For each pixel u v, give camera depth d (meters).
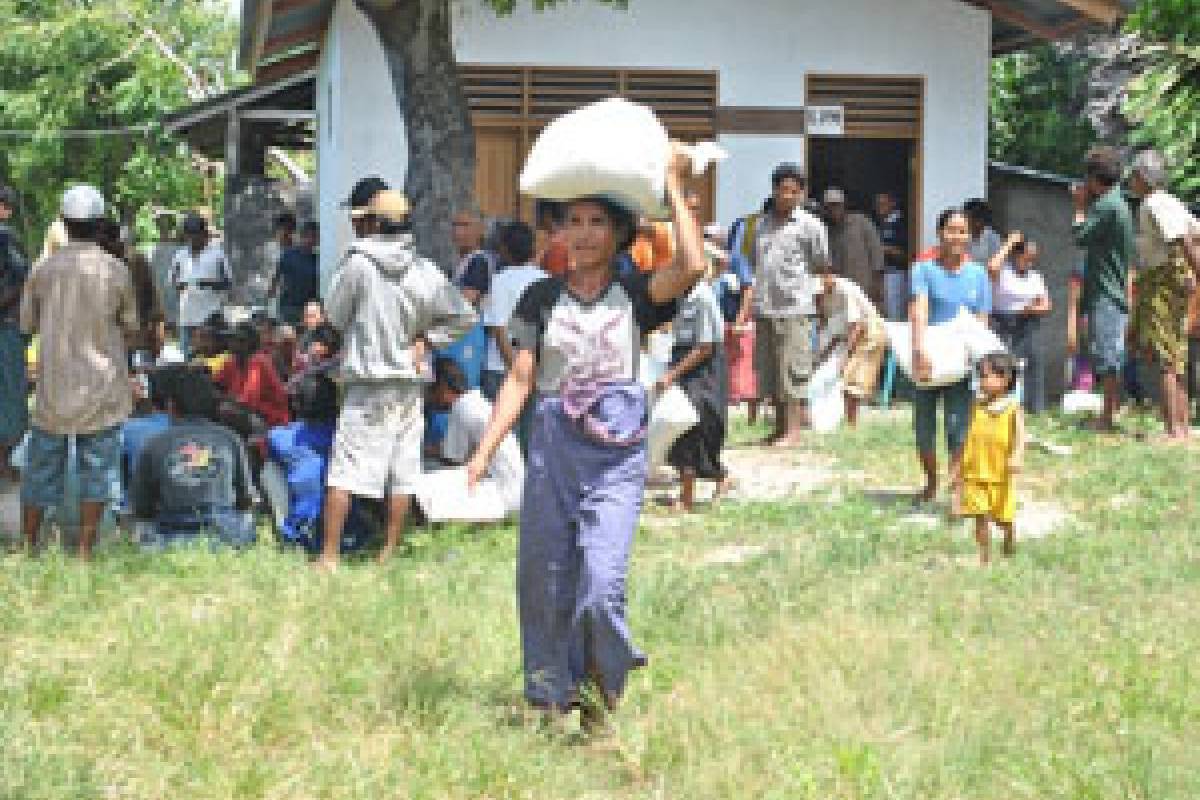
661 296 5.91
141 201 40.66
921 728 5.85
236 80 41.88
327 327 10.02
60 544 9.05
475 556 9.22
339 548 9.15
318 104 22.33
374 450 9.03
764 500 11.28
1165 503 11.30
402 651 6.66
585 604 5.71
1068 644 7.00
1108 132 23.31
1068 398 16.70
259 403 11.70
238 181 23.00
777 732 5.67
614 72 18.34
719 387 10.94
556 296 5.92
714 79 18.53
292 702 5.87
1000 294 16.06
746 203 18.66
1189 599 8.23
